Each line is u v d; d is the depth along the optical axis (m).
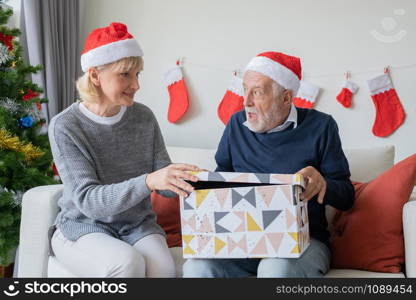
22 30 3.04
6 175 2.53
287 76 1.77
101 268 1.59
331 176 1.80
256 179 1.43
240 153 1.89
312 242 1.70
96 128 1.82
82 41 3.45
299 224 1.45
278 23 3.13
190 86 3.28
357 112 3.01
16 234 2.55
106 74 1.75
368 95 2.99
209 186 1.62
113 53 1.73
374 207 1.77
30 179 2.50
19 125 2.61
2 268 2.73
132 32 3.38
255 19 3.17
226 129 1.99
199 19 3.26
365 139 3.00
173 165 1.58
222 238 1.46
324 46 3.05
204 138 3.25
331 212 2.07
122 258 1.59
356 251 1.75
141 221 1.88
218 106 3.21
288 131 1.83
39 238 1.93
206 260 1.57
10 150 2.47
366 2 2.99
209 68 3.24
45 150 2.67
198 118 3.26
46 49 2.99
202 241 1.48
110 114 1.85
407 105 2.93
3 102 2.54
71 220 1.79
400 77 2.95
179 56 3.29
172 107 3.26
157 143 1.99
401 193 1.75
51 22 3.05
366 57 2.99
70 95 3.23
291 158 1.81
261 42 3.16
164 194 1.92
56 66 3.10
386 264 1.71
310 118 1.85
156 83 3.34
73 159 1.73
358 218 1.79
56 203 1.95
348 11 3.02
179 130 3.29
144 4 3.35
